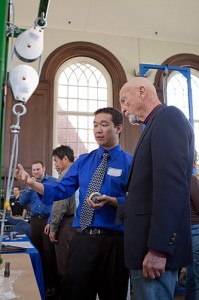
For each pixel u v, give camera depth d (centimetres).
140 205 114
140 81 132
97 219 154
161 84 672
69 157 296
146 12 640
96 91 697
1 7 77
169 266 104
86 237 154
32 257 149
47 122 638
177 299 295
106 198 149
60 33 676
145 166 117
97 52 684
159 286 106
